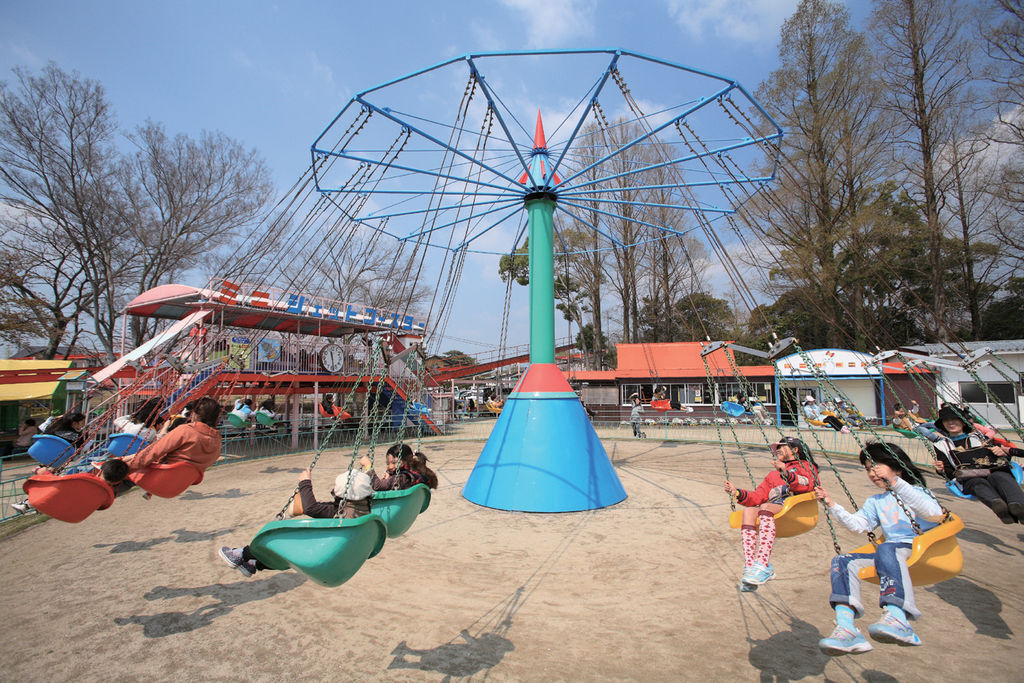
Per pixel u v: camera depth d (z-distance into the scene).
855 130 25.83
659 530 7.50
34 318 27.20
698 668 3.85
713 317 43.81
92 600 5.25
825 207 23.95
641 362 28.16
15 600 5.27
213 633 4.52
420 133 7.49
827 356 24.03
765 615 4.77
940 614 4.75
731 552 6.54
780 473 4.79
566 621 4.71
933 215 26.67
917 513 3.77
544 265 9.79
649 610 4.91
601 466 9.23
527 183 10.19
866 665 3.86
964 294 32.69
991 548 6.66
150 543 7.19
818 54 26.14
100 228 26.22
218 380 15.91
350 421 23.39
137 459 5.45
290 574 5.95
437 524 7.88
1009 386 21.92
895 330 35.06
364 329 22.58
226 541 7.25
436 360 32.81
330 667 3.94
